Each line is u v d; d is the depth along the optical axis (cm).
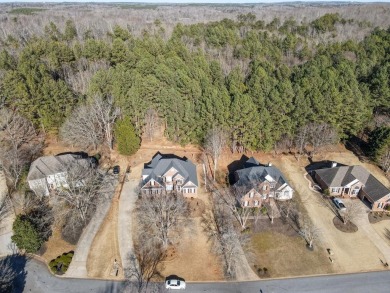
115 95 7031
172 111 7106
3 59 8769
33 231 4672
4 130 6875
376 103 7525
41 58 9169
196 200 5950
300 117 6962
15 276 4481
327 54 10181
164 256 4834
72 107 7306
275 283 4497
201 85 7575
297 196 6103
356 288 4444
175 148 7475
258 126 6856
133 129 6938
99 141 7319
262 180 5753
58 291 4297
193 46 12531
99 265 4662
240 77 8275
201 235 5203
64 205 5481
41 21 17812
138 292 4306
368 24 16062
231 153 7362
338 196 6119
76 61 9725
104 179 6378
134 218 5491
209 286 4428
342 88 7025
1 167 6234
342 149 7588
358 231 5350
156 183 5869
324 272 4666
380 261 4834
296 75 8338
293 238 5191
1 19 18850
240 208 5756
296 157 7281
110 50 9512
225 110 6738
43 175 5844
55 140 7531
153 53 9612
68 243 4991
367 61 9625
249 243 5088
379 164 6956
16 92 6950
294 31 14700
